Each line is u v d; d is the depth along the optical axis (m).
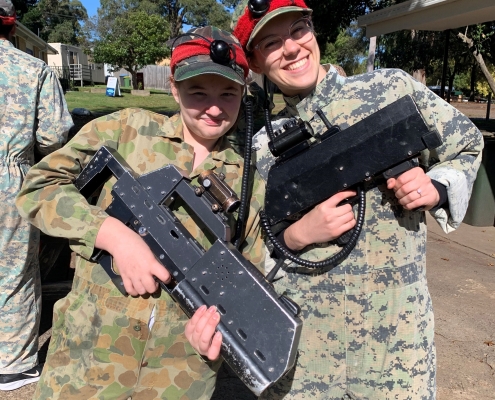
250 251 1.67
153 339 1.50
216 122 1.52
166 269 1.42
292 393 1.70
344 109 1.64
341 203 1.57
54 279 3.51
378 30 7.04
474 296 3.79
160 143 1.59
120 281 1.48
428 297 1.69
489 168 5.55
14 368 2.53
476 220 5.68
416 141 1.41
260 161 1.77
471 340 3.14
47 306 3.39
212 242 1.54
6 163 2.40
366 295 1.59
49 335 3.06
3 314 2.47
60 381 1.51
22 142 2.45
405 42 14.71
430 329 1.67
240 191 1.62
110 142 1.58
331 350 1.64
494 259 4.60
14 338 2.51
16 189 2.41
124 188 1.50
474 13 5.24
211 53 1.42
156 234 1.45
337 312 1.62
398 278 1.59
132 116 1.64
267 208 1.64
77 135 1.59
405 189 1.45
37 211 1.49
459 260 4.58
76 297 1.55
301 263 1.59
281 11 1.51
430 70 16.09
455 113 1.62
